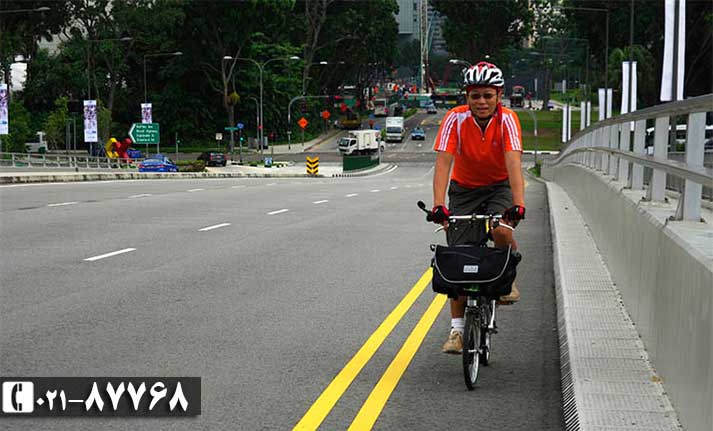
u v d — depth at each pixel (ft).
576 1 290.76
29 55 372.99
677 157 38.60
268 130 389.80
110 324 30.55
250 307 33.88
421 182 182.39
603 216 41.27
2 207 72.43
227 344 28.12
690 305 18.62
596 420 19.16
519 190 23.79
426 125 481.05
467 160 25.05
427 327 30.91
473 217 23.72
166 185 118.11
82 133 351.46
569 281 34.94
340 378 24.54
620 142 41.19
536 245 53.11
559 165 120.06
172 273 41.32
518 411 21.79
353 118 461.78
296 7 425.69
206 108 379.14
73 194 90.27
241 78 375.04
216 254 47.67
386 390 23.49
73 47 330.34
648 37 289.33
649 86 270.87
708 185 18.66
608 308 30.12
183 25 344.69
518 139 24.31
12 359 25.93
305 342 28.55
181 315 32.22
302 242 53.21
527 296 36.91
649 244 25.31
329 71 453.99
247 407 21.98
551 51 562.66
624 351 24.67
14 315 31.63
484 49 499.92
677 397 19.54
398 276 41.32
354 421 21.02
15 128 314.14
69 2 320.70
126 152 301.84
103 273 40.91
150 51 368.68
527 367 25.89
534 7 546.67
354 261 45.85
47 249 48.16
